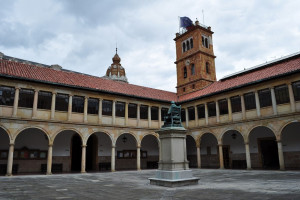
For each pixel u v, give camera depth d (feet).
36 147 82.53
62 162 86.74
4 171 75.00
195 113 101.76
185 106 106.63
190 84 124.67
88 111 86.63
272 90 76.89
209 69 126.00
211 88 104.83
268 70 87.25
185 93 126.00
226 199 28.94
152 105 103.50
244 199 28.68
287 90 73.97
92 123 85.56
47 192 37.68
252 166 89.86
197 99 100.94
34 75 79.15
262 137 87.71
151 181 45.44
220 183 45.50
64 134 88.84
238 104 87.15
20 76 72.90
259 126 80.79
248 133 81.97
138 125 97.45
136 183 49.08
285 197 28.99
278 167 83.20
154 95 109.50
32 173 76.48
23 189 41.34
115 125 91.09
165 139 45.34
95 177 64.34
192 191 35.73
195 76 123.13
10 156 68.80
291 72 70.85
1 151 76.02
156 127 103.04
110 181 53.93
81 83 88.58
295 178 50.47
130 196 32.91
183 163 44.34
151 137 113.50
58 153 86.58
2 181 54.65
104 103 91.35
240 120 84.48
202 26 129.90
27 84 75.10
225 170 81.87
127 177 63.93
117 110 93.97
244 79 91.66
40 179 59.26
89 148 97.50
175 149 44.09
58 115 79.61
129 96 95.86
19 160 78.79
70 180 56.70
